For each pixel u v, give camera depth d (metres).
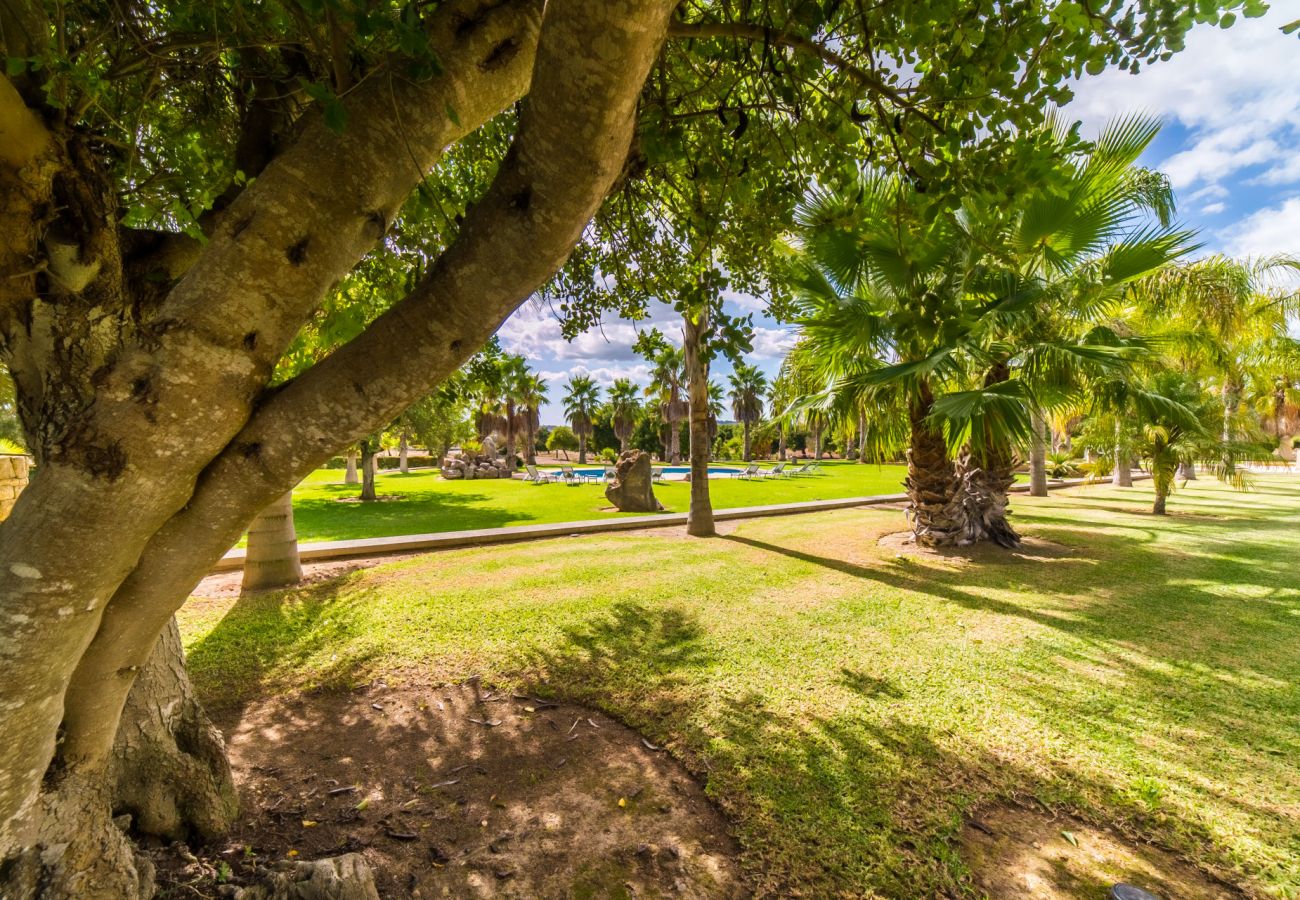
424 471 35.12
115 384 1.17
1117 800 2.50
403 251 4.03
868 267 6.75
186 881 1.86
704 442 9.58
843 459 49.50
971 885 2.04
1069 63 1.81
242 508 1.37
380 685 3.70
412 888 2.03
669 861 2.18
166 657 2.14
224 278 1.19
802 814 2.41
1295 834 2.29
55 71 1.32
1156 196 7.60
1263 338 14.02
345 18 1.15
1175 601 5.50
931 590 5.93
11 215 1.29
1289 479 21.61
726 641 4.43
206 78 2.47
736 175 2.70
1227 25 1.55
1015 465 8.47
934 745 2.93
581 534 9.82
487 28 1.39
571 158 1.13
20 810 1.30
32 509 1.15
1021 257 6.71
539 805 2.50
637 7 0.94
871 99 2.09
